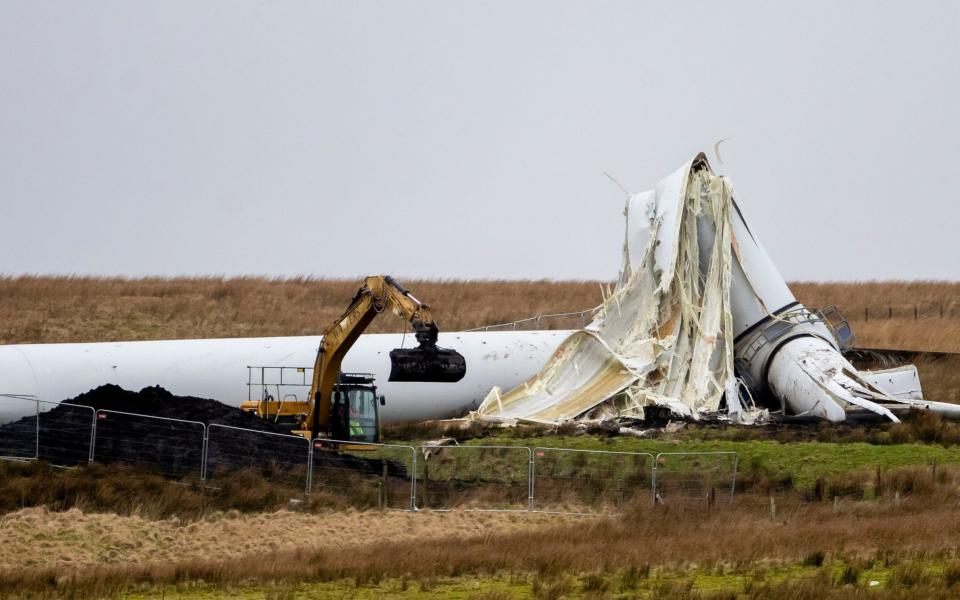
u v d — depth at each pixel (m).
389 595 88.62
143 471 125.75
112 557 104.06
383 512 119.94
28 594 88.75
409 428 167.12
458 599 87.00
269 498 120.62
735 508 120.06
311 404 147.88
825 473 136.12
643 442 152.25
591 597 85.88
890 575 90.94
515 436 160.38
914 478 129.50
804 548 100.44
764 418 172.75
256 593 90.06
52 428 132.25
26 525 108.62
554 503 124.25
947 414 170.25
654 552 99.38
